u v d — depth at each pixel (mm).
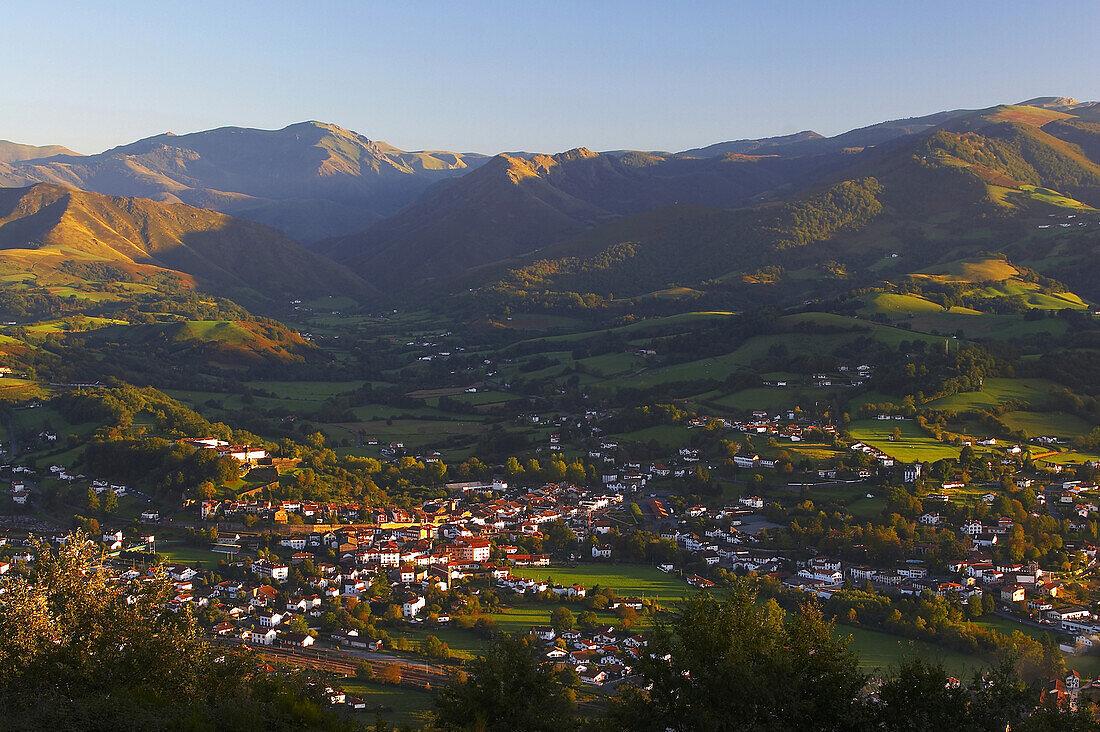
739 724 53750
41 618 62938
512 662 58344
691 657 55656
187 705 58125
